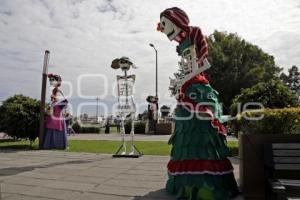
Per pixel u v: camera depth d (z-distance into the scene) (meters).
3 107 11.96
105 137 18.44
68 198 4.60
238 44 38.94
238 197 4.46
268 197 4.16
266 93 9.06
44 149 11.21
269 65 40.03
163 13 5.09
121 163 7.89
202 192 4.29
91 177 6.11
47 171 6.79
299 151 4.06
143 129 23.38
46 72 11.43
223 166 4.45
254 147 4.24
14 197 4.66
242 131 5.55
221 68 36.72
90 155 9.53
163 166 7.39
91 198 4.60
